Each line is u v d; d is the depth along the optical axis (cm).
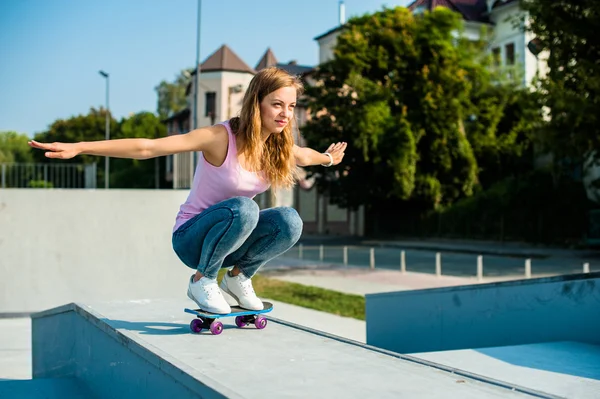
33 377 483
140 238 923
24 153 4556
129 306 385
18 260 872
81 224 898
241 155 287
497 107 3116
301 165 338
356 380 220
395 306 645
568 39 1959
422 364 247
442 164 3030
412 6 3712
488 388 213
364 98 3030
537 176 2831
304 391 205
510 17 2191
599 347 440
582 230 2511
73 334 387
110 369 309
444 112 2952
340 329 839
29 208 877
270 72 287
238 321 325
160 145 265
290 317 937
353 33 3131
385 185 3228
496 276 1605
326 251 2639
